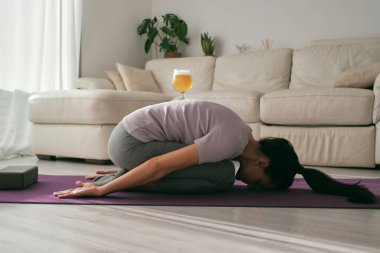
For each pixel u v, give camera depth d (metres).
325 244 1.07
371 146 2.77
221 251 1.00
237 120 1.60
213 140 1.52
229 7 4.61
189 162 1.52
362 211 1.46
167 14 4.73
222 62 4.10
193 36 4.86
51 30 3.64
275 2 4.34
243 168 1.71
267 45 4.32
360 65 3.42
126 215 1.35
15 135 3.33
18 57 3.35
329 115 2.86
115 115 2.89
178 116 1.63
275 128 3.04
